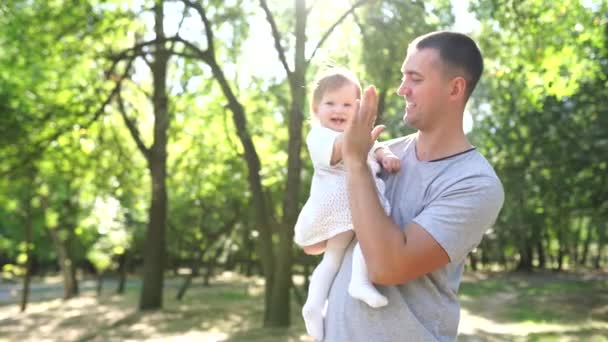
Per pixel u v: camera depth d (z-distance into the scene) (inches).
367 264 97.3
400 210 105.7
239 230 1350.9
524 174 869.2
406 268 96.2
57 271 2437.3
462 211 98.7
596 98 791.7
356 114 98.4
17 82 709.9
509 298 1045.8
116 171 848.9
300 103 602.5
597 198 840.9
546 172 856.3
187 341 577.0
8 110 698.8
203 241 1246.9
